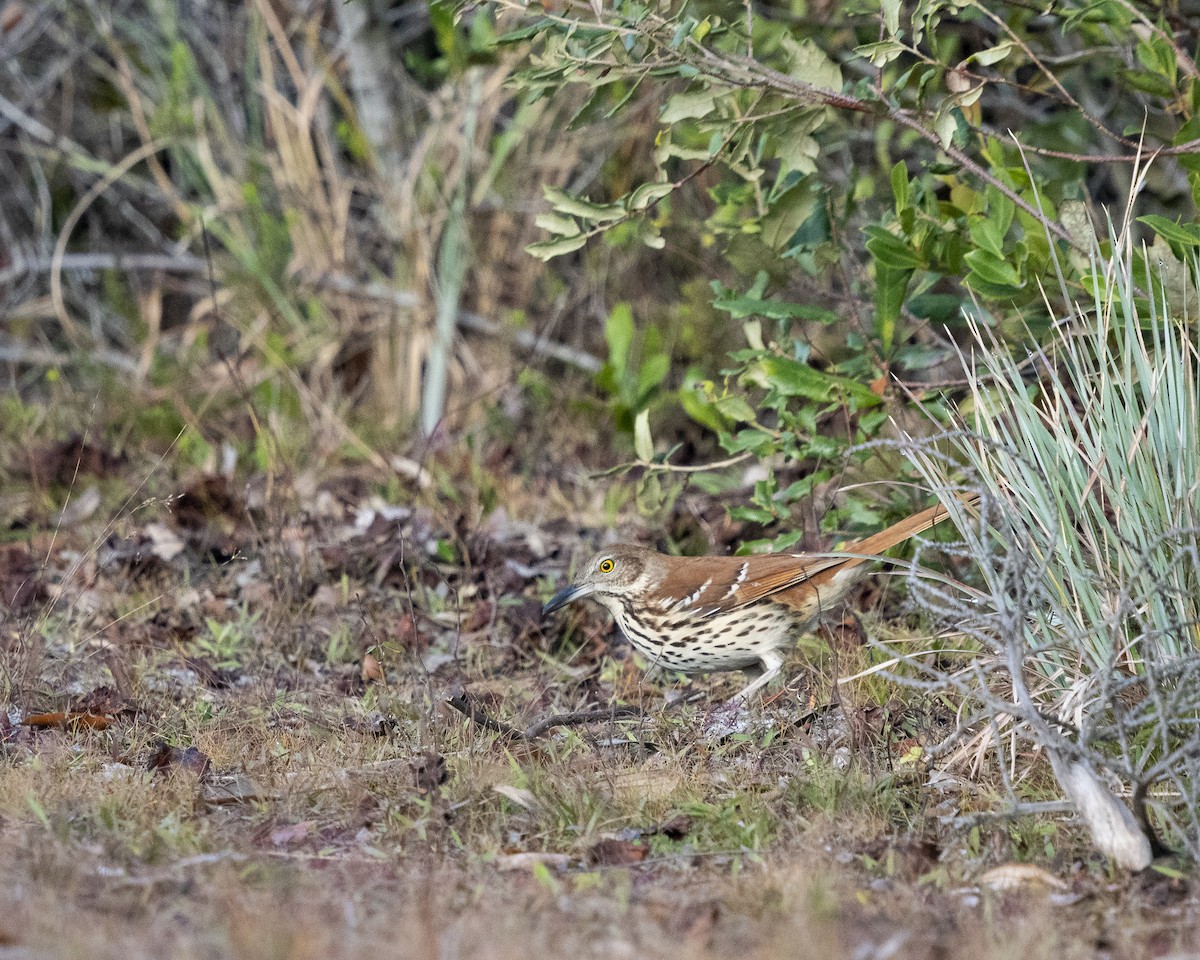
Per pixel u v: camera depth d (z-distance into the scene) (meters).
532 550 12.88
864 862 7.03
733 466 13.93
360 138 17.55
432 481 14.51
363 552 12.56
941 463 9.91
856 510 10.57
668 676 10.60
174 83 17.97
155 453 15.70
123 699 9.45
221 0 19.66
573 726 9.20
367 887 6.75
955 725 8.58
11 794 7.76
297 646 10.77
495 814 7.62
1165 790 7.55
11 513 14.15
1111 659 7.11
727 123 9.75
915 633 10.08
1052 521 7.78
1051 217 9.96
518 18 17.02
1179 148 9.48
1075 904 6.56
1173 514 7.85
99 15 18.94
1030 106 15.28
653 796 7.84
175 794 7.79
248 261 17.28
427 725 8.80
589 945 6.00
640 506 11.47
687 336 16.20
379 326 17.31
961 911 6.48
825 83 9.67
